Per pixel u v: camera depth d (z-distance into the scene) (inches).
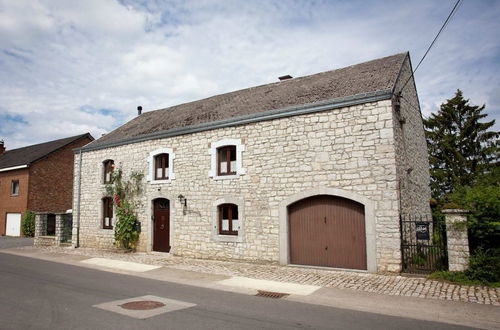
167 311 237.6
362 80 433.4
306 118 413.4
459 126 1023.6
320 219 404.5
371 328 206.7
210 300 270.7
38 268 427.8
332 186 390.0
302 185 408.8
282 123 429.4
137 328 201.2
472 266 310.3
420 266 357.1
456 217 323.0
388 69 440.5
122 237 562.9
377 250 360.8
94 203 636.7
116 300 267.7
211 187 483.8
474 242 322.0
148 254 537.0
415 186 464.4
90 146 649.0
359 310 245.0
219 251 469.1
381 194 363.3
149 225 551.5
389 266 353.7
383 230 359.6
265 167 437.4
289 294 291.7
